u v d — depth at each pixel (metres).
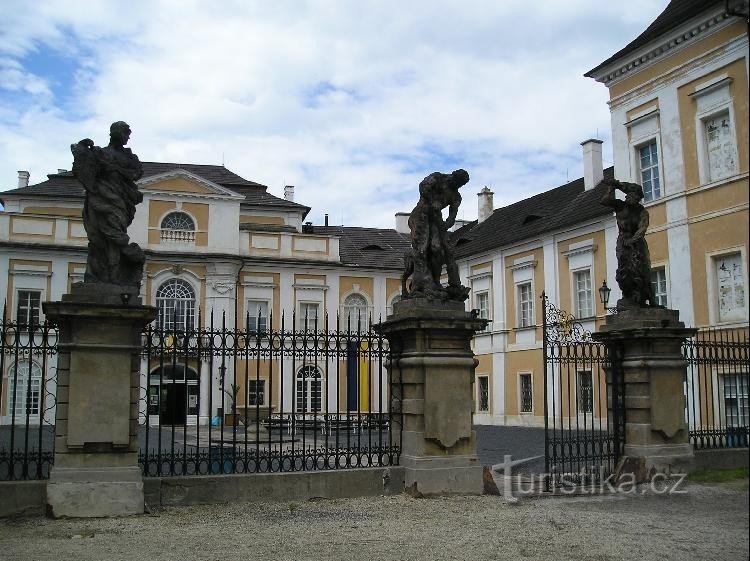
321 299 40.41
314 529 8.81
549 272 31.41
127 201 10.38
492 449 20.11
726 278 20.84
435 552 7.68
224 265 38.22
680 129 22.33
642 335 12.62
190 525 9.00
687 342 13.30
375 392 32.88
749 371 9.70
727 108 20.70
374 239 45.91
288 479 10.62
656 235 23.17
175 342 10.45
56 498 9.36
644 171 24.20
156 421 31.75
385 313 41.50
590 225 28.95
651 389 12.60
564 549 7.83
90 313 9.69
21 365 29.55
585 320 28.05
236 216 39.06
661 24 22.91
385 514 9.76
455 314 11.42
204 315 37.81
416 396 11.27
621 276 13.33
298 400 33.78
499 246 34.41
